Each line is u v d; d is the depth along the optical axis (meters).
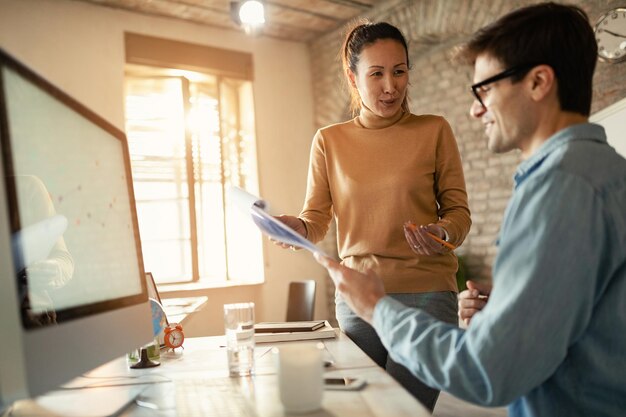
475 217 4.20
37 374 0.71
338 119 4.91
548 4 0.79
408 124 1.60
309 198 1.70
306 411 0.78
